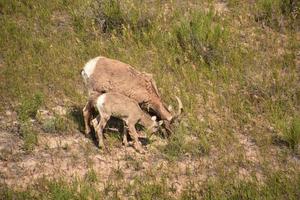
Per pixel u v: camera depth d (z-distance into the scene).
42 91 43.12
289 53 49.00
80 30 51.81
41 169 35.62
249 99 43.41
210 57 47.78
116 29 51.59
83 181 34.41
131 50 48.94
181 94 43.06
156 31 50.97
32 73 45.00
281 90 44.50
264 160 36.91
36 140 37.56
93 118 39.88
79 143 38.22
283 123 40.12
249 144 39.19
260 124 40.81
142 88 38.66
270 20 53.34
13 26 51.16
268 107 42.22
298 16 53.91
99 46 48.69
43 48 48.53
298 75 46.75
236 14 54.91
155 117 38.25
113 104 36.81
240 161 37.06
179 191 34.38
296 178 34.88
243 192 33.75
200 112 42.06
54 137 38.59
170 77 45.34
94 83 38.16
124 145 38.34
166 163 36.91
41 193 33.12
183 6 56.16
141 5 55.72
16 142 37.84
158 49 48.94
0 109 40.47
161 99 41.19
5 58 46.53
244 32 52.44
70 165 36.22
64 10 55.47
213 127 40.16
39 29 52.22
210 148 38.12
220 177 35.38
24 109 39.94
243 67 47.47
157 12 54.19
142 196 33.22
